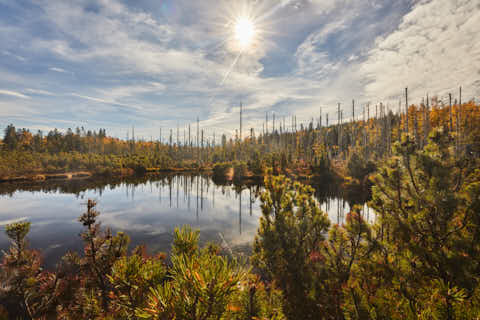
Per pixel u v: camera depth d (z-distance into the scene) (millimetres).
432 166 2980
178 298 1177
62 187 31766
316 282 3340
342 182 27953
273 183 4617
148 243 10453
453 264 2359
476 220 2518
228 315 1200
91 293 2895
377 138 47000
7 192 27266
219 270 1171
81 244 10758
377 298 2092
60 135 87062
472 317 1598
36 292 2619
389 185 3346
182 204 20344
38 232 12789
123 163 52875
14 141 69188
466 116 37344
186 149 97438
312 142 63688
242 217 15477
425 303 1938
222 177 43094
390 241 3098
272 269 4066
